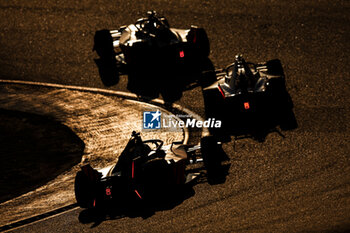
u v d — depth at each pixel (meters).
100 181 32.50
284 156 35.53
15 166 39.91
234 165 35.28
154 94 46.28
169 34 46.91
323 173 33.34
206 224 30.09
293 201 31.12
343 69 45.19
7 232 32.38
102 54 51.03
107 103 46.38
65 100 47.91
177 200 32.59
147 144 34.12
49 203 34.72
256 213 30.47
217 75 43.03
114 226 31.17
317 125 38.38
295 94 42.66
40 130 44.12
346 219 28.67
